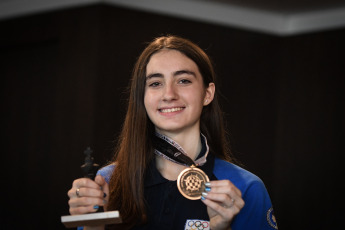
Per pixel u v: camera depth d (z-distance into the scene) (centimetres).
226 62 529
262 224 175
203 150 181
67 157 479
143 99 182
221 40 527
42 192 501
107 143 463
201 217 167
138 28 484
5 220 530
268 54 554
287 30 558
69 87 482
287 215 545
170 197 170
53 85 504
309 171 534
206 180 161
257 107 549
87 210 148
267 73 554
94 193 150
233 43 534
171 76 173
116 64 471
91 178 158
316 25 539
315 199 526
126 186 176
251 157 544
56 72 504
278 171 555
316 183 527
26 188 516
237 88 536
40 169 504
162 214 168
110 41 471
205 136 193
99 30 466
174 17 502
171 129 171
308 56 545
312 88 539
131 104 187
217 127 195
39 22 510
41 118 511
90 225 151
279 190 552
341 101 513
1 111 545
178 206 169
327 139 522
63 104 485
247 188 176
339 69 517
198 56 181
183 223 167
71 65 482
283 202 549
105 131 464
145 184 175
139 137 180
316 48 538
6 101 542
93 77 465
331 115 521
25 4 520
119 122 468
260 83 550
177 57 176
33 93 520
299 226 536
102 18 468
